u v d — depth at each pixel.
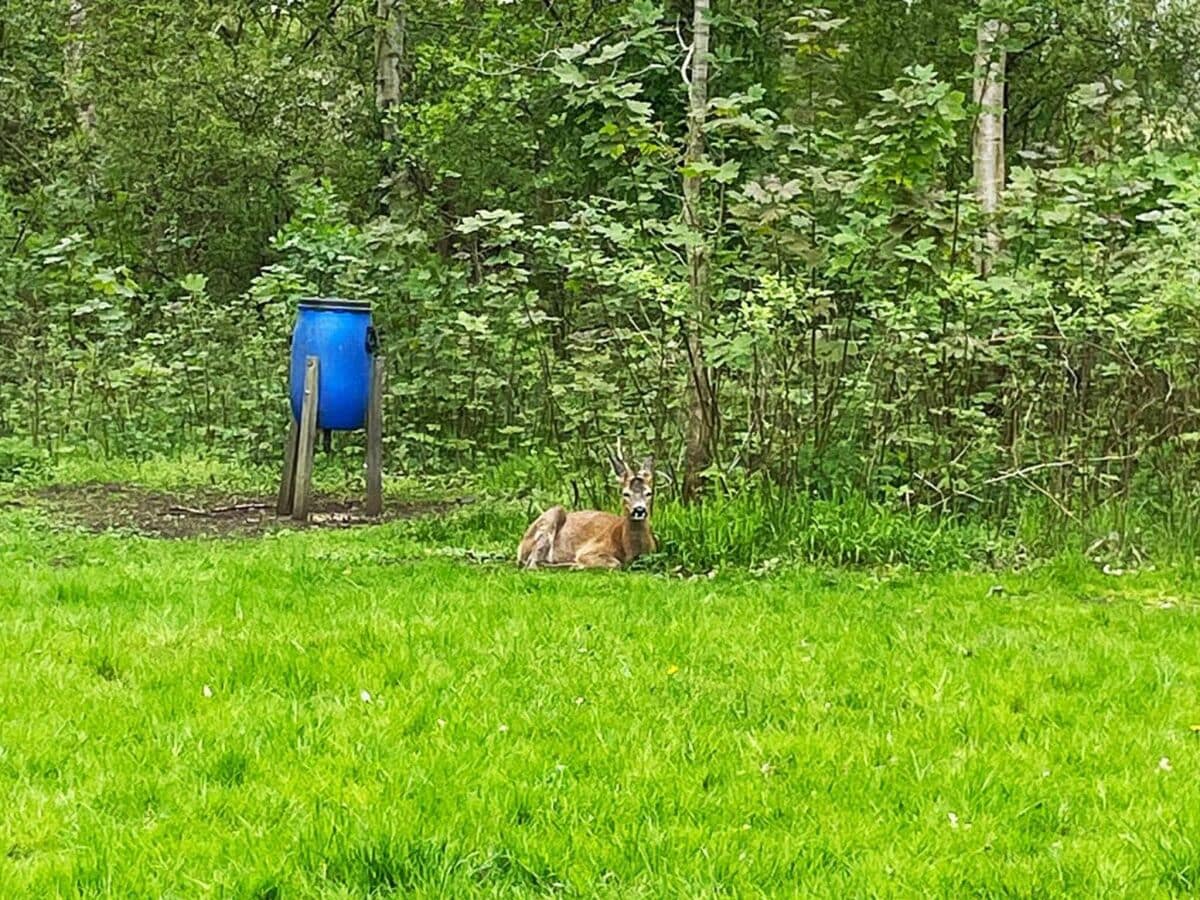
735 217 10.73
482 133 17.78
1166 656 6.66
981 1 11.77
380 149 19.94
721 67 11.92
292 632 6.74
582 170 16.38
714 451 10.43
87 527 11.23
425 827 4.16
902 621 7.47
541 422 13.54
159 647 6.45
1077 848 4.14
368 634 6.68
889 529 9.59
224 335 16.58
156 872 3.90
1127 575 9.08
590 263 10.84
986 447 10.18
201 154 21.06
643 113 10.42
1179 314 10.04
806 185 10.70
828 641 6.93
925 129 10.11
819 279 11.40
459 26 20.66
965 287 10.00
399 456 14.62
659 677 6.09
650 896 3.78
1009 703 5.80
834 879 3.89
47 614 7.15
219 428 15.23
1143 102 14.23
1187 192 10.58
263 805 4.39
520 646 6.61
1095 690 6.04
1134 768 4.93
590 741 5.13
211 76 21.27
